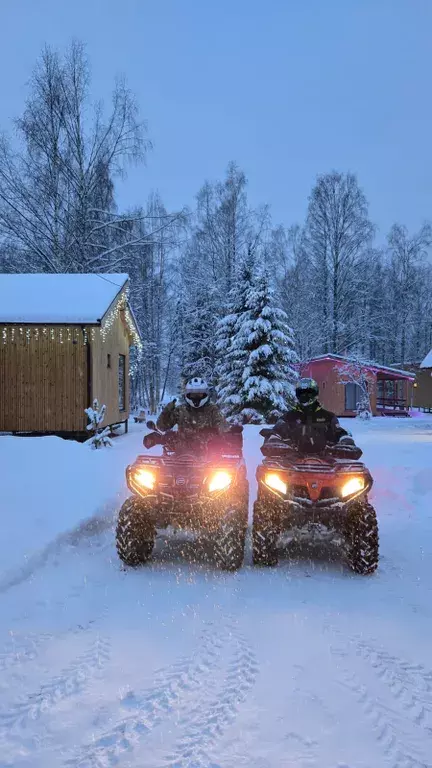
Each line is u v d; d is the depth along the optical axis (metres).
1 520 5.28
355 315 44.50
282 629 3.47
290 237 45.25
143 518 4.79
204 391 5.64
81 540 5.39
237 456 5.38
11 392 14.38
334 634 3.41
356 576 4.60
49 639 3.29
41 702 2.60
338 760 2.19
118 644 3.23
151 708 2.55
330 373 34.44
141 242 28.62
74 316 14.08
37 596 3.98
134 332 20.16
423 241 50.94
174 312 40.75
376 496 7.62
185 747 2.27
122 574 4.54
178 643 3.25
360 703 2.62
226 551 4.64
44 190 26.84
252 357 22.89
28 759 2.19
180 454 5.50
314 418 5.73
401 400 39.69
